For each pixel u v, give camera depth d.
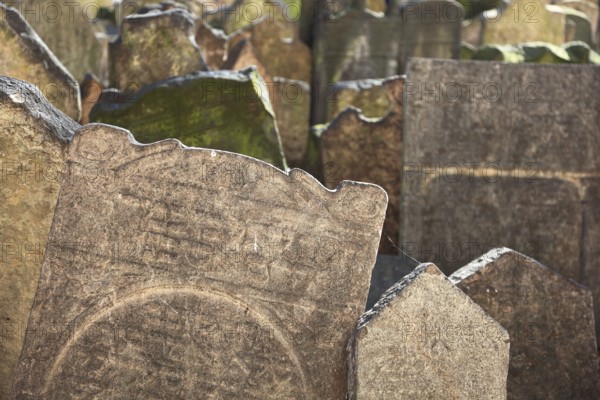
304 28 10.95
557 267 6.40
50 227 4.12
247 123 5.97
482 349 4.05
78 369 4.02
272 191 4.09
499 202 6.41
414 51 9.92
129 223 4.05
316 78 10.23
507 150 6.43
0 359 4.29
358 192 4.12
